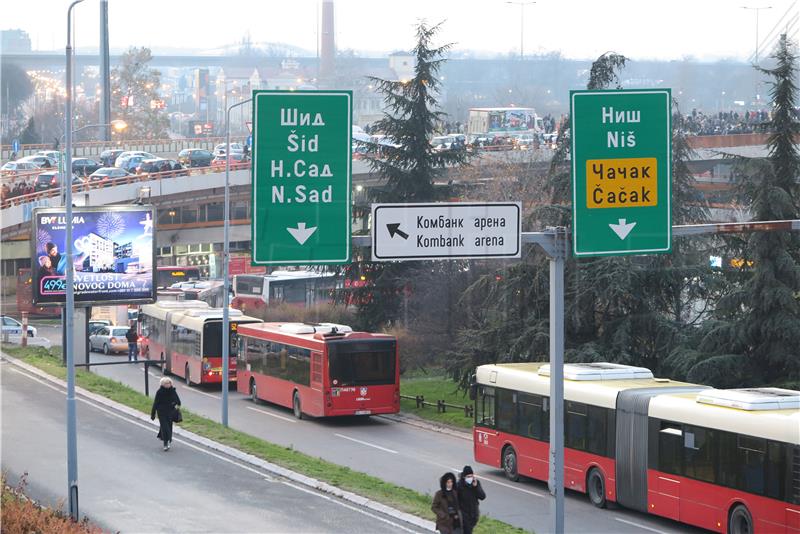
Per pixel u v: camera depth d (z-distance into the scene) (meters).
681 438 37.12
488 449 47.81
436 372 79.31
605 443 40.75
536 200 83.44
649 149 28.34
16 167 156.25
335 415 60.53
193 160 161.00
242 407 68.50
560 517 30.67
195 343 77.50
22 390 64.38
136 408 58.72
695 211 58.06
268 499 39.16
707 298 57.75
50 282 68.62
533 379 45.12
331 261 25.19
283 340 66.19
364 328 79.06
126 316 112.75
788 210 52.41
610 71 59.72
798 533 32.12
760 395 35.38
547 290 58.12
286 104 24.80
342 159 25.09
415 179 79.50
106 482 41.34
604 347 56.59
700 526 36.12
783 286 51.22
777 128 53.28
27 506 31.17
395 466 48.84
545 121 146.38
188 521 35.62
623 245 28.44
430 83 79.56
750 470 34.06
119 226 69.81
